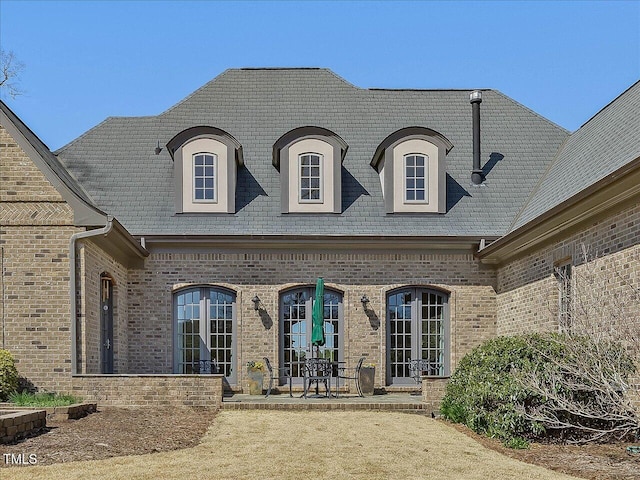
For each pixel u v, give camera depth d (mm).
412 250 19562
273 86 22891
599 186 12375
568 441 12000
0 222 15398
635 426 11516
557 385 11914
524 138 22094
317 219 19625
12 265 15359
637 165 11164
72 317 15273
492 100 23234
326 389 17953
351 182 20484
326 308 19594
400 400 16859
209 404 15391
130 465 9773
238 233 19188
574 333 12727
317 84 23000
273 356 19188
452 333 19500
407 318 19734
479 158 20859
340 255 19500
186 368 19328
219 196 19641
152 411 14789
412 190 19984
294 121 21922
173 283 19250
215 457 10500
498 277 19625
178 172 19703
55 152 21188
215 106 22344
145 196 19984
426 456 10891
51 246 15398
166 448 11070
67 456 10180
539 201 18984
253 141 21344
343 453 10984
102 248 16828
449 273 19641
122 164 20828
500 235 19281
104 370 17438
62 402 13805
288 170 19844
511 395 12102
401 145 20047
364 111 22359
